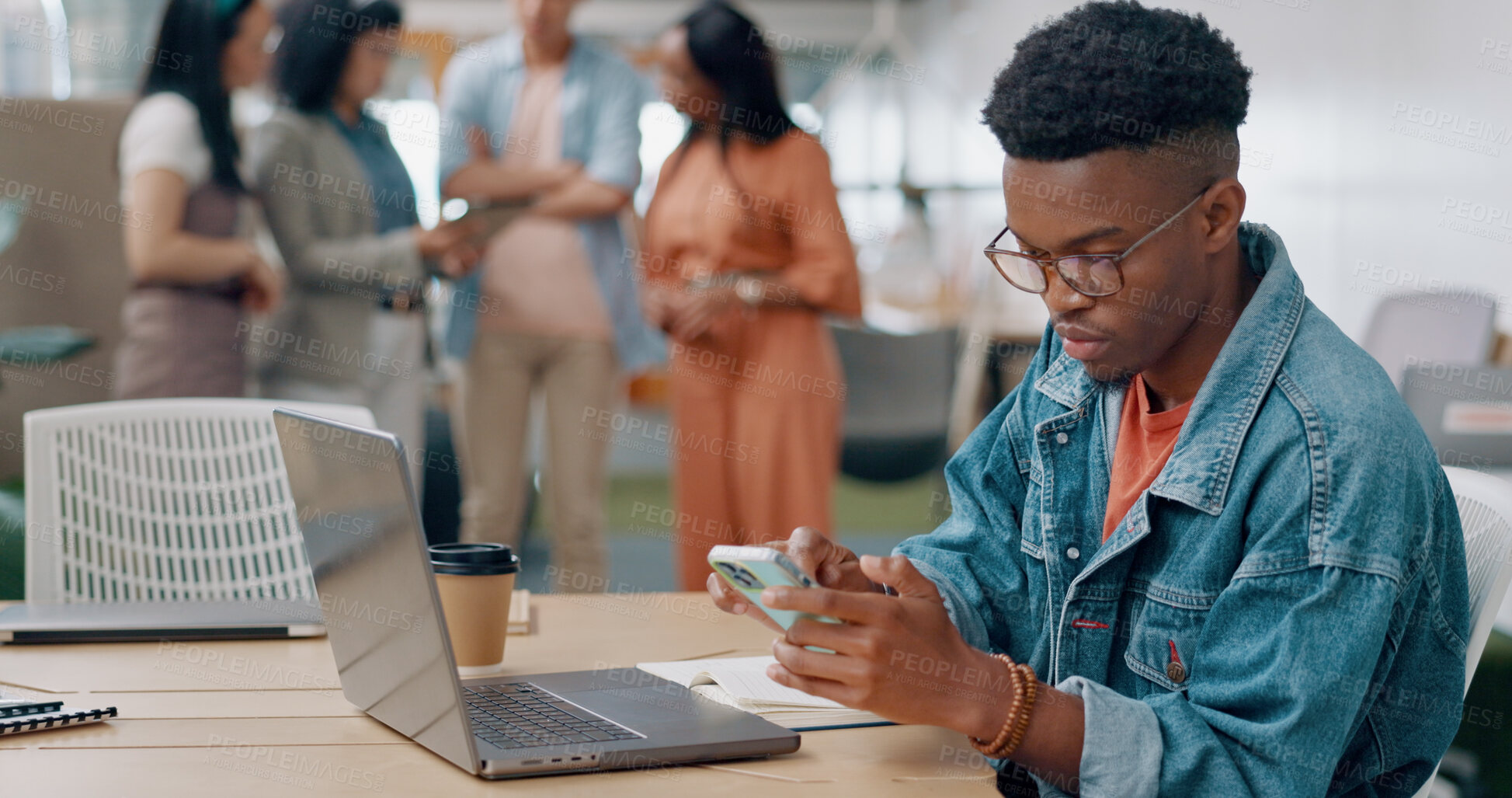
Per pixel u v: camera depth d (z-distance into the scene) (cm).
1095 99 78
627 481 520
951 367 353
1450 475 107
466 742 73
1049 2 528
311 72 253
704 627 120
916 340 352
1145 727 76
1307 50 384
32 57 467
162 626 110
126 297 329
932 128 720
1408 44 324
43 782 72
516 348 297
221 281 246
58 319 326
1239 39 435
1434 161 310
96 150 329
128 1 469
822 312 268
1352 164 356
